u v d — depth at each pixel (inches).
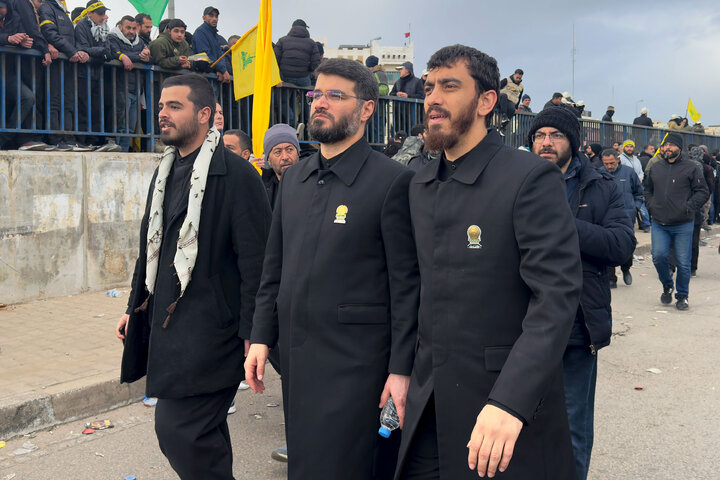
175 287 105.0
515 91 552.4
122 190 301.1
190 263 103.4
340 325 91.4
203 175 104.9
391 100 451.8
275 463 147.8
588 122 696.4
